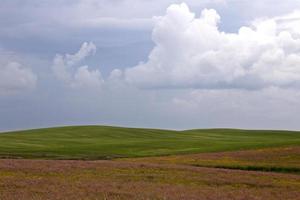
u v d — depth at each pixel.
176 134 152.50
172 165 51.69
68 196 26.81
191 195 29.62
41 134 135.25
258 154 72.44
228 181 38.66
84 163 49.66
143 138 135.62
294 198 30.50
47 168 42.53
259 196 30.88
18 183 32.03
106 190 30.09
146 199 27.06
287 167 56.44
